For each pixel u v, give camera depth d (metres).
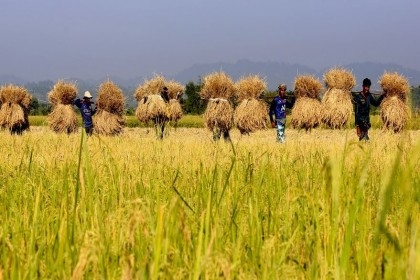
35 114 85.81
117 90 36.53
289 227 5.01
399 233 4.06
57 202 6.51
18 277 3.89
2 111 37.00
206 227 3.92
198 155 11.41
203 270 3.65
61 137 19.03
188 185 7.95
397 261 3.41
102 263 3.94
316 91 31.02
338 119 30.06
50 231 5.15
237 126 30.44
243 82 30.48
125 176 8.27
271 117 26.27
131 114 66.25
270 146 13.49
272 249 4.22
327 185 4.07
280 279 3.88
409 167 2.80
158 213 3.48
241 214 5.57
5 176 9.03
